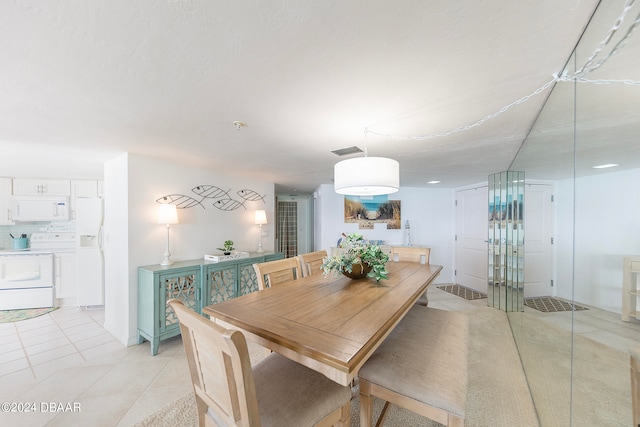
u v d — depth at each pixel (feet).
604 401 3.50
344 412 3.59
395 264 8.53
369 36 3.09
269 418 3.01
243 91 4.42
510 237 10.72
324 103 4.89
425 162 10.03
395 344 4.55
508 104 4.98
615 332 3.33
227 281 10.01
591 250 3.82
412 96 4.65
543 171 6.24
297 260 7.18
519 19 2.82
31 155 8.50
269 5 2.63
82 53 3.34
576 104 3.99
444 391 3.43
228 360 2.67
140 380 6.47
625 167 3.19
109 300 9.39
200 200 10.71
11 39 3.04
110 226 9.32
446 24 2.90
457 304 12.80
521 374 6.75
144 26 2.89
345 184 5.85
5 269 11.64
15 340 8.76
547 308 6.04
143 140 7.00
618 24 2.73
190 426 5.00
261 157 8.96
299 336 3.32
